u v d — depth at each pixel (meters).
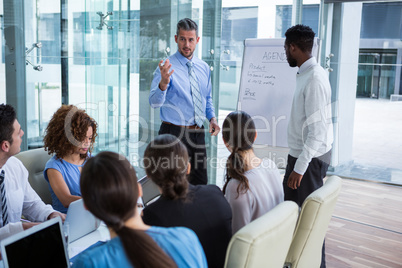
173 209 1.43
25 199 2.04
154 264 0.97
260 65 3.78
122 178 1.02
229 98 4.73
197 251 1.14
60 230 1.30
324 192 1.78
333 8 5.39
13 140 1.78
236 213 1.81
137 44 4.16
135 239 0.99
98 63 4.01
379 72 5.29
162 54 4.30
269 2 4.84
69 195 2.16
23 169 2.04
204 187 1.58
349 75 5.45
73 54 3.84
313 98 2.45
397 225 3.88
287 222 1.46
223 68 4.64
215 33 4.41
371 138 5.44
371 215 4.13
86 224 1.76
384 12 5.16
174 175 1.42
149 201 2.21
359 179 5.50
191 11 4.30
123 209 1.02
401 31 5.11
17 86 3.49
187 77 3.14
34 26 3.53
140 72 4.25
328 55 5.48
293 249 1.79
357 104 5.47
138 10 4.11
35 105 3.63
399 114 5.27
